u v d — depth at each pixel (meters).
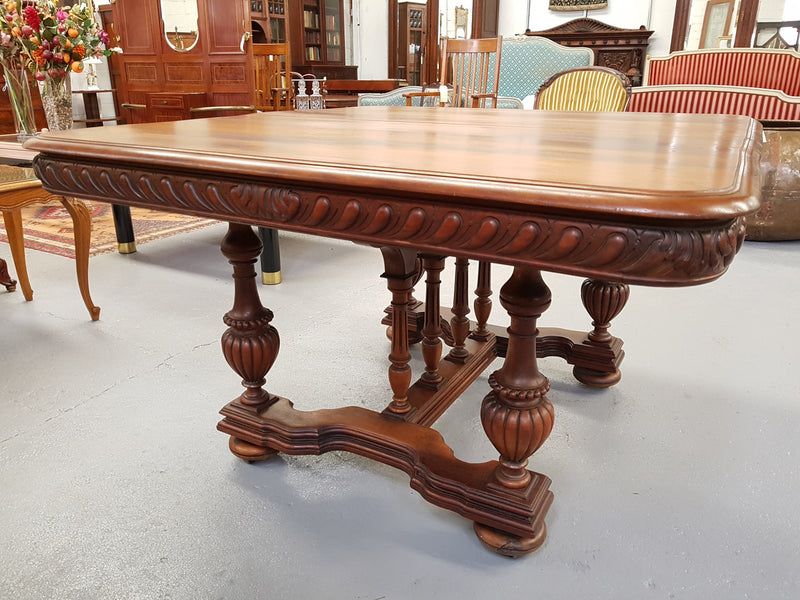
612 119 1.54
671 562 1.12
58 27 2.62
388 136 1.09
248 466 1.42
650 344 2.06
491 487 1.15
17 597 1.05
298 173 0.76
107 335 2.15
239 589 1.07
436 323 1.48
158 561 1.13
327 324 2.25
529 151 0.88
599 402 1.69
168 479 1.37
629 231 0.59
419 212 0.70
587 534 1.19
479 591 1.06
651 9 9.51
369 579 1.09
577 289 2.64
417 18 9.70
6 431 1.55
